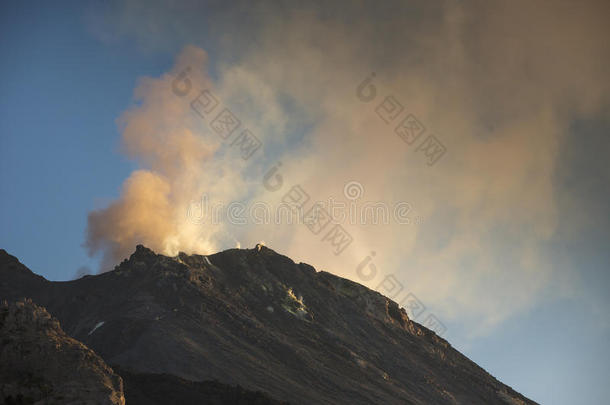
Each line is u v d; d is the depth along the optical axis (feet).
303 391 498.28
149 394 323.78
